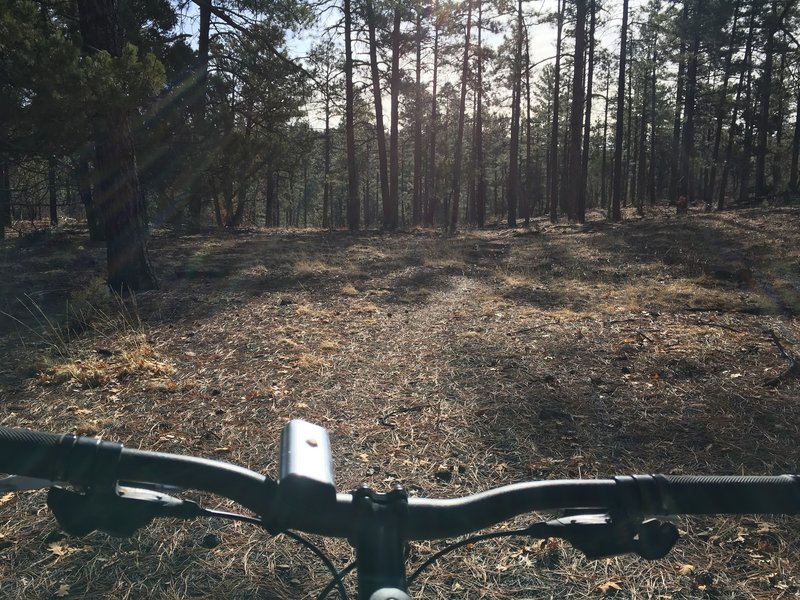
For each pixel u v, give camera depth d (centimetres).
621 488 93
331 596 246
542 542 286
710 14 2831
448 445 390
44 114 742
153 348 595
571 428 416
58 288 917
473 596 251
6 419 418
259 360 561
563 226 2375
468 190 5438
